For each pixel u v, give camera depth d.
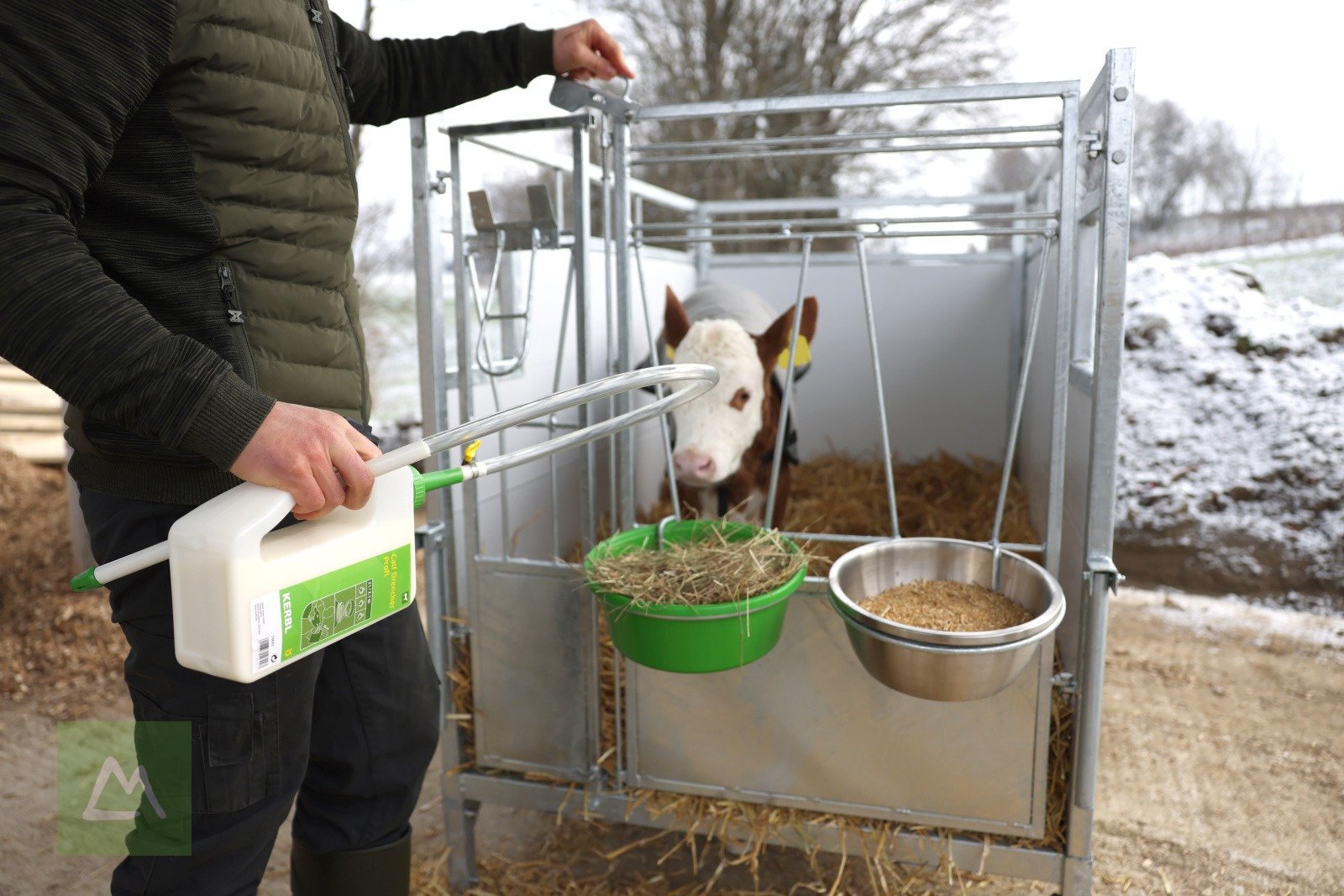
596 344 2.79
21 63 0.80
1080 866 1.52
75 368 0.80
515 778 1.78
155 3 0.87
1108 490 1.44
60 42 0.82
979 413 3.75
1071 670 1.72
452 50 1.48
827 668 1.56
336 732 1.27
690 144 1.56
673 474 1.67
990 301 3.69
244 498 0.87
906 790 1.57
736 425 2.12
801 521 3.06
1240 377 4.30
